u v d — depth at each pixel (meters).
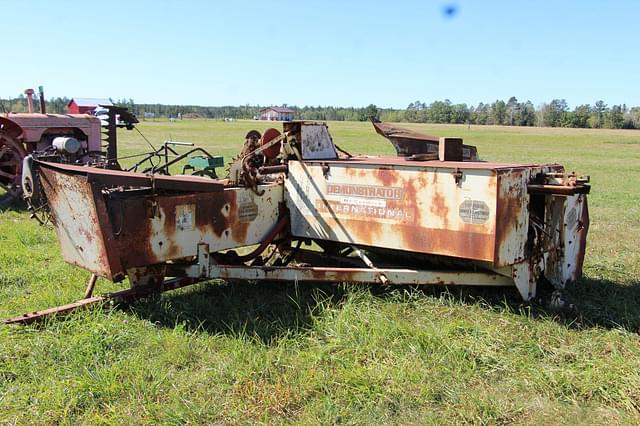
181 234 5.20
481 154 34.22
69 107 71.12
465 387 4.00
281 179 6.21
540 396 3.93
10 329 4.76
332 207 5.79
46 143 12.35
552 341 4.74
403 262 6.19
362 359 4.38
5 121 11.71
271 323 4.99
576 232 5.86
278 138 6.00
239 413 3.65
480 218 4.85
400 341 4.60
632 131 92.38
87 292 5.54
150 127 64.06
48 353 4.39
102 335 4.63
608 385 3.98
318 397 3.86
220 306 5.48
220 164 8.41
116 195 4.88
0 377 4.05
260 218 5.93
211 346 4.55
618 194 15.30
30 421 3.54
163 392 3.89
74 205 4.80
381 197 5.42
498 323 5.05
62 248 5.26
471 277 5.36
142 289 5.27
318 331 4.84
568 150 40.75
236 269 5.48
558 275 5.59
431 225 5.14
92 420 3.56
